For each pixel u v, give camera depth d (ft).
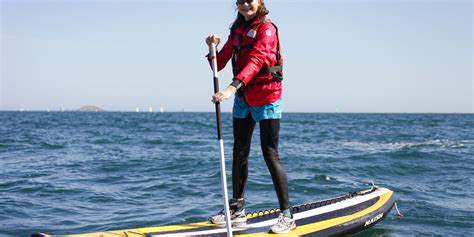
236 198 15.40
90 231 19.74
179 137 80.84
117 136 82.84
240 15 14.53
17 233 19.30
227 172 35.58
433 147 58.85
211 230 14.56
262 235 14.49
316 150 55.11
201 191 28.19
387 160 43.60
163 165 40.24
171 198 26.35
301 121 193.77
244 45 14.15
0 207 23.65
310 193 27.43
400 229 19.22
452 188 29.17
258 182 30.40
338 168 37.70
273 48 13.98
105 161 43.16
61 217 22.03
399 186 29.66
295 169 37.11
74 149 55.72
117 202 25.36
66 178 33.06
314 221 16.21
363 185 30.07
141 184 30.83
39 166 39.40
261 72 14.10
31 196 26.58
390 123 173.06
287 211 14.92
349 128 124.16
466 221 20.68
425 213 22.00
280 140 73.15
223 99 13.03
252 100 14.37
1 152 51.13
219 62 15.03
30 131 95.20
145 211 23.22
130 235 13.69
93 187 29.68
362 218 17.12
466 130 113.50
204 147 59.31
